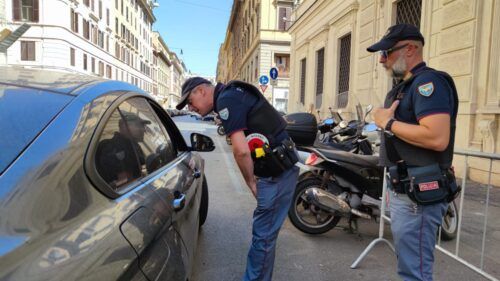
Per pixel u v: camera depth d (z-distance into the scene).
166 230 1.90
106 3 47.56
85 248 1.28
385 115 2.25
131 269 1.42
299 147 4.55
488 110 6.87
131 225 1.56
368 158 4.24
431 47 8.46
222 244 4.03
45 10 33.34
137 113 2.42
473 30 7.21
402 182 2.21
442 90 2.07
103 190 1.61
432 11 8.43
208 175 7.80
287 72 33.78
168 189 2.22
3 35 9.80
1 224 1.20
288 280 3.30
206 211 4.41
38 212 1.29
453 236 4.33
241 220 4.82
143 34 71.81
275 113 2.71
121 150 1.94
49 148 1.51
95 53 43.22
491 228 4.63
